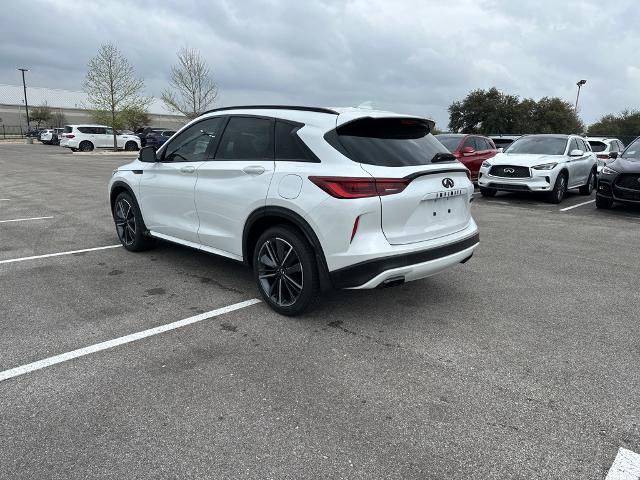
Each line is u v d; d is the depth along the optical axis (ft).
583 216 31.35
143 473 7.49
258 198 13.16
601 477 7.48
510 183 37.06
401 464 7.73
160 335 12.29
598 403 9.48
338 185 11.53
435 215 12.94
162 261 18.89
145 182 17.89
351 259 11.64
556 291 16.08
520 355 11.44
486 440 8.33
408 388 9.94
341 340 12.12
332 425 8.70
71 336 12.16
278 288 13.52
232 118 14.89
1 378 10.14
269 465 7.69
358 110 13.05
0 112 237.45
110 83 118.32
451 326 13.07
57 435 8.36
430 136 14.28
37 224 26.13
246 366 10.77
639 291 16.17
